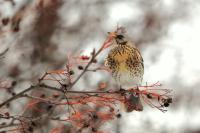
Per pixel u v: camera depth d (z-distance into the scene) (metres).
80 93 9.16
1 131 9.50
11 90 10.45
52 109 9.60
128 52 13.98
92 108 9.98
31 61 15.09
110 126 12.13
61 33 17.34
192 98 18.36
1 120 10.47
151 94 9.72
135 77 14.10
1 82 10.48
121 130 14.41
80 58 9.48
